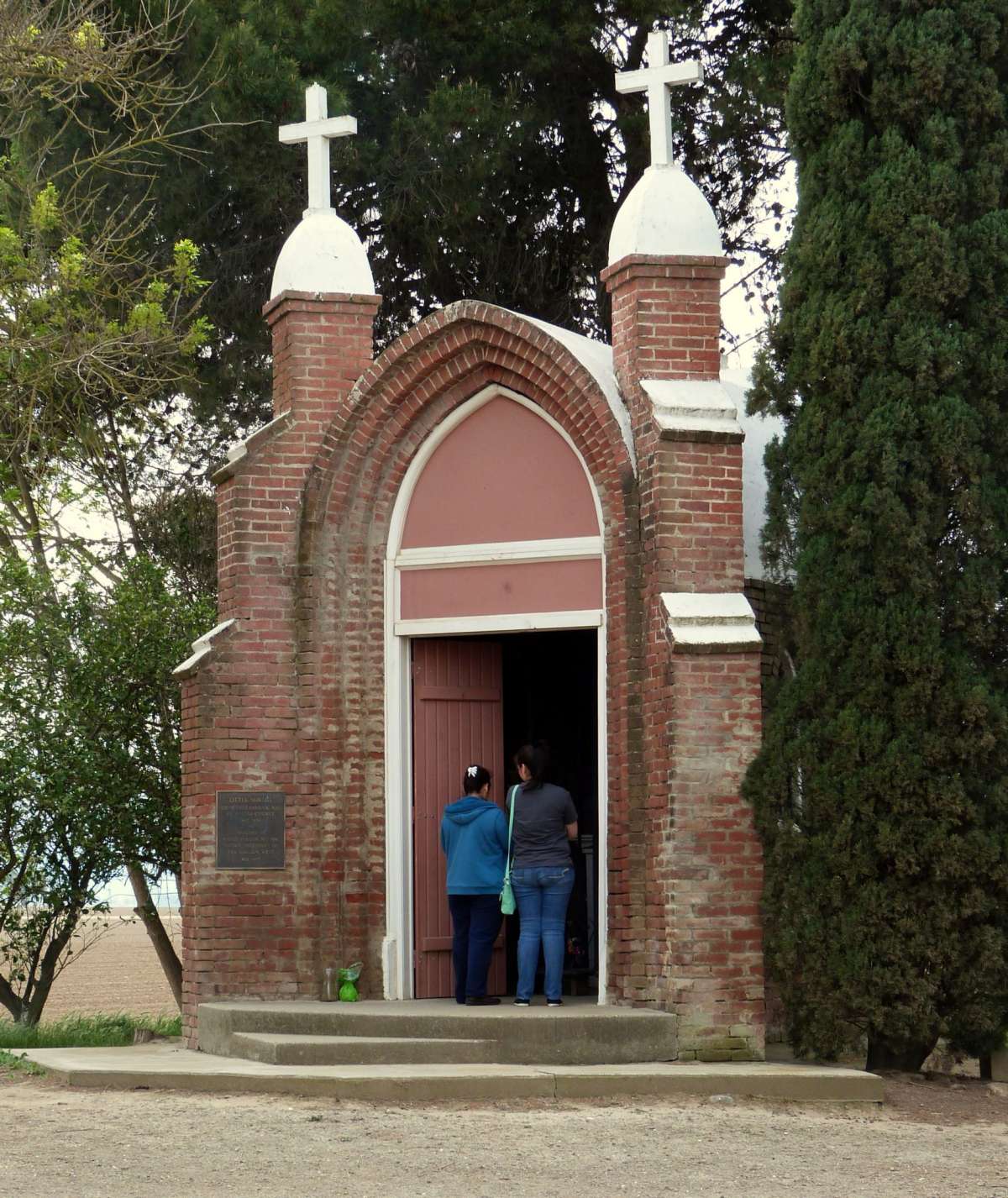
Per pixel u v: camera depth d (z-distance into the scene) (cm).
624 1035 1085
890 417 1104
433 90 1823
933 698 1084
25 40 1448
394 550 1298
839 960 1080
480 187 1822
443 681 1310
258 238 1875
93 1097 1027
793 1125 957
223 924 1232
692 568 1154
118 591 1638
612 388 1215
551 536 1248
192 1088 1047
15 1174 782
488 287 1923
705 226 1216
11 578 1619
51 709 1566
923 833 1072
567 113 1931
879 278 1123
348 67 1831
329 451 1283
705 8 1944
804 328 1152
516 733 1484
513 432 1273
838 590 1113
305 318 1302
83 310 1628
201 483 2012
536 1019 1088
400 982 1263
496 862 1209
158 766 1603
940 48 1120
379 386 1281
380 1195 747
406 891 1276
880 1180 813
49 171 1811
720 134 1897
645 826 1154
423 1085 1009
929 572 1093
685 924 1099
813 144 1181
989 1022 1079
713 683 1121
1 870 1571
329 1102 998
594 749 1517
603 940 1188
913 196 1116
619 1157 847
